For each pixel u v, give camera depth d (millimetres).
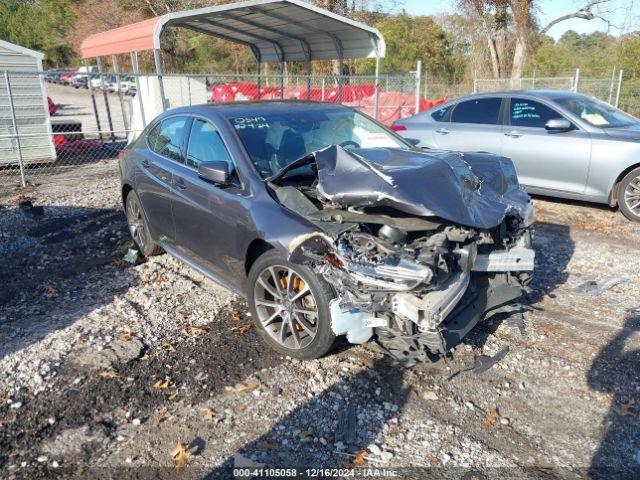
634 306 4598
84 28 35906
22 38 49750
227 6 10320
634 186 6980
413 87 16422
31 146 12156
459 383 3516
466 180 3777
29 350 4008
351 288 3227
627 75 24516
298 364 3748
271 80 24766
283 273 3775
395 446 2980
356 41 12930
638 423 3125
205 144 4594
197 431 3127
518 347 3926
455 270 3406
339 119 4922
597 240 6383
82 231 6973
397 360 3467
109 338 4152
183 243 4871
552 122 7297
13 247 6375
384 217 3396
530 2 26953
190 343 4078
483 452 2926
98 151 13547
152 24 10492
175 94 13656
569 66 28891
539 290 4949
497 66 29609
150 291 5055
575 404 3307
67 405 3373
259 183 3965
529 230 4191
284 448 2979
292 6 10656
